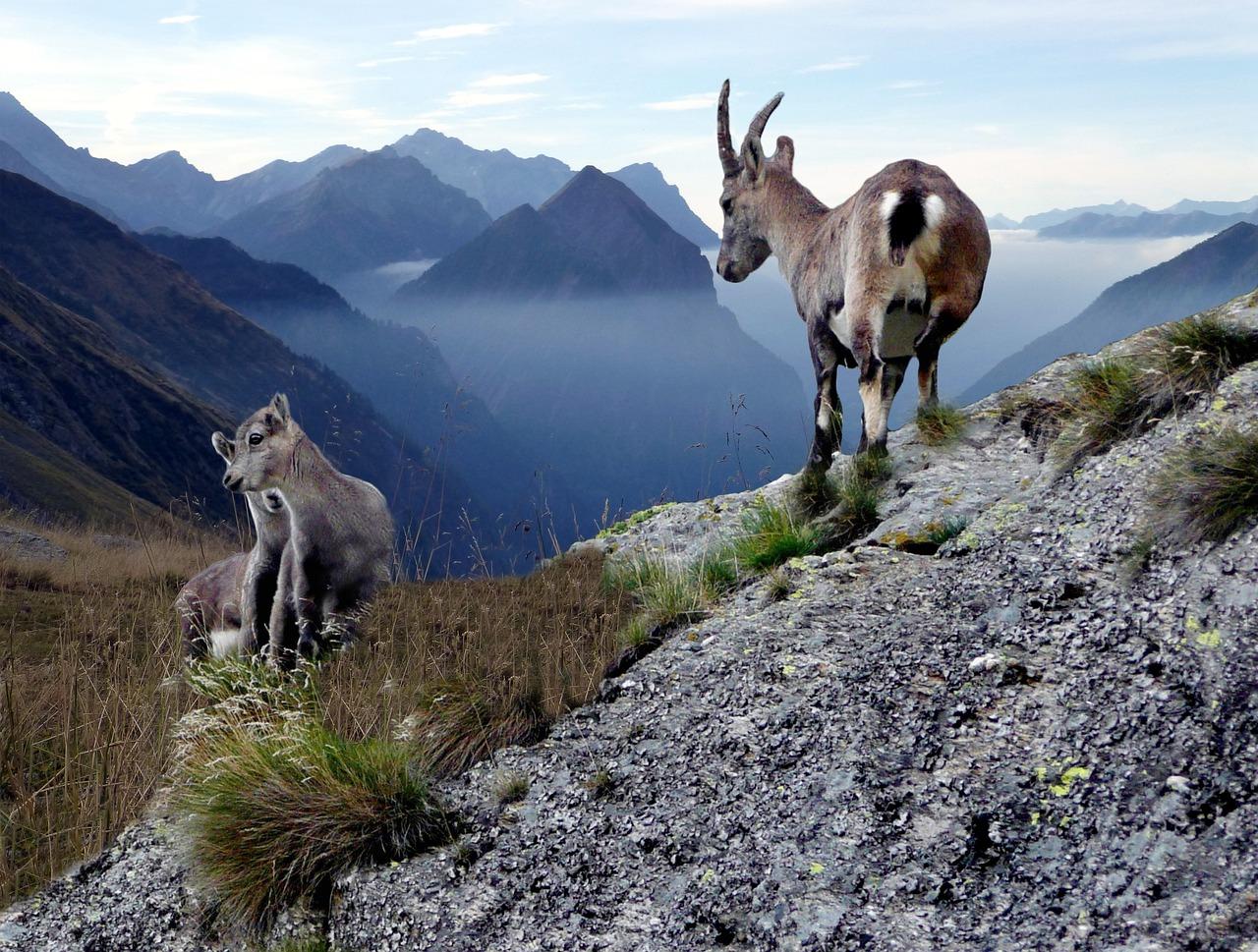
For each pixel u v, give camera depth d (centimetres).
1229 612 151
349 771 182
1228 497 162
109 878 192
